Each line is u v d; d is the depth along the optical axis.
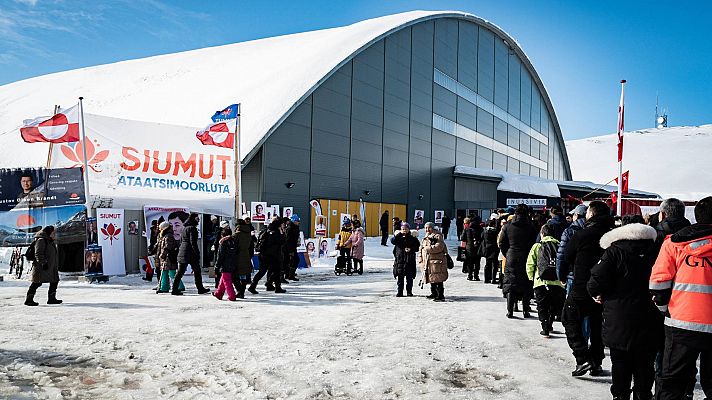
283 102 27.05
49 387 5.33
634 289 4.28
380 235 34.12
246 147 24.64
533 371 6.03
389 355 6.68
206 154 17.62
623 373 4.39
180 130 17.31
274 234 12.41
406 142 37.16
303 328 8.27
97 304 10.36
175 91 35.84
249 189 25.62
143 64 48.75
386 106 35.00
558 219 8.93
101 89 42.81
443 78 42.31
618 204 16.00
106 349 6.83
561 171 72.38
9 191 14.81
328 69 29.30
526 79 59.81
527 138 59.88
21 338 7.36
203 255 16.66
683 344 3.72
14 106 45.38
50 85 49.47
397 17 42.34
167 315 9.22
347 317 9.22
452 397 5.16
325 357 6.54
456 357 6.61
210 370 5.94
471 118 46.84
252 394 5.18
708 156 129.38
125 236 15.72
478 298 11.52
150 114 32.53
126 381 5.58
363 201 32.62
